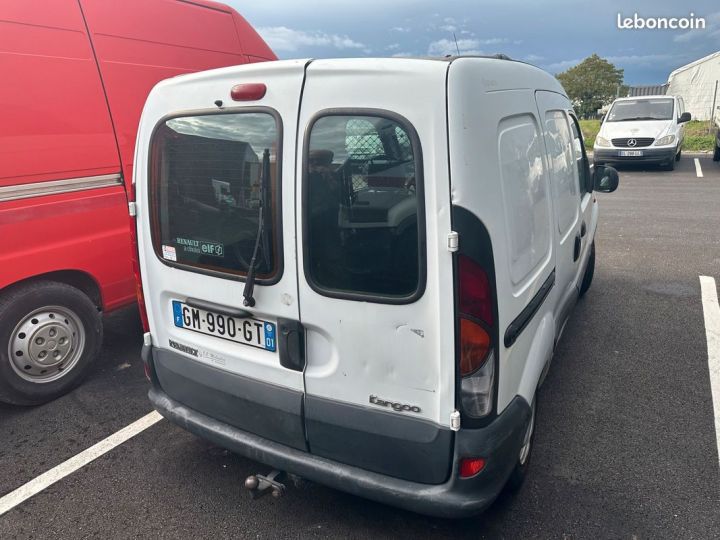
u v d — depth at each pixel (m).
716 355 4.05
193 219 2.47
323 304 2.15
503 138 2.15
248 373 2.46
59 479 2.92
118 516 2.64
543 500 2.64
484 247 1.94
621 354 4.10
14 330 3.48
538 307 2.58
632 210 9.15
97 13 3.77
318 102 2.04
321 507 2.66
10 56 3.30
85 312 3.80
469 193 1.88
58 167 3.56
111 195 3.88
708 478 2.76
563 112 3.59
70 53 3.60
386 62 1.94
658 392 3.58
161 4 4.22
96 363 4.15
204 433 2.62
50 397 3.69
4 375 3.44
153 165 2.56
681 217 8.49
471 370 2.01
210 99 2.31
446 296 1.95
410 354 2.05
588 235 4.54
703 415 3.31
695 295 5.23
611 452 2.98
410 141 1.90
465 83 1.91
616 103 14.67
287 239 2.17
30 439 3.29
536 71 2.94
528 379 2.41
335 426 2.25
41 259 3.52
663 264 6.21
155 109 2.53
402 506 2.16
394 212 1.97
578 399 3.52
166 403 2.79
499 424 2.13
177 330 2.72
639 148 13.27
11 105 3.30
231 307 2.44
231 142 2.27
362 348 2.13
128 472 2.96
